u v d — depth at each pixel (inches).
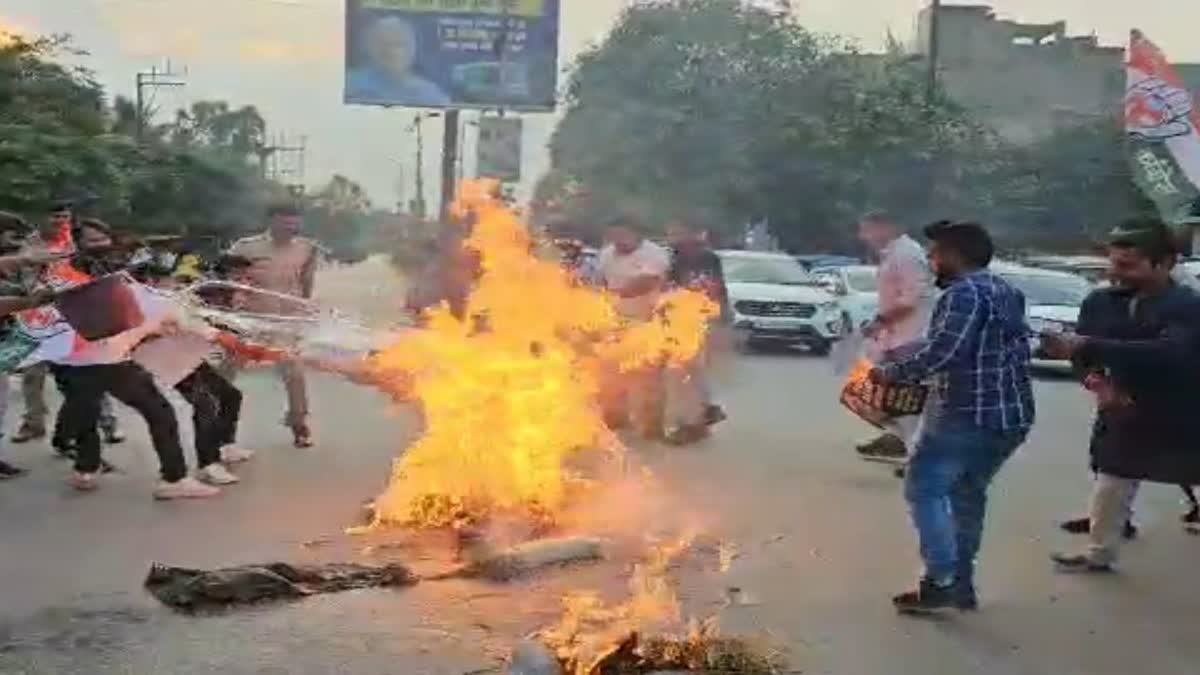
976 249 267.4
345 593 271.6
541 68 1088.8
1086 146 1430.9
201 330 369.4
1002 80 1510.8
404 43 1080.8
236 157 1483.8
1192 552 331.0
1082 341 292.2
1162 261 293.9
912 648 246.2
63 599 264.4
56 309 346.3
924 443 267.9
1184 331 288.7
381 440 471.2
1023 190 1430.9
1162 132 440.1
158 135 1471.5
